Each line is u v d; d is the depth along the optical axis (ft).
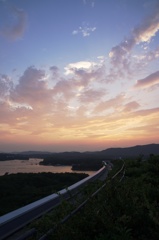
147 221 22.56
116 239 18.08
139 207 23.80
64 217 19.42
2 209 35.60
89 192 24.50
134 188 28.58
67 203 21.21
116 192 24.67
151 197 31.48
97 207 21.72
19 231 22.94
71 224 19.11
